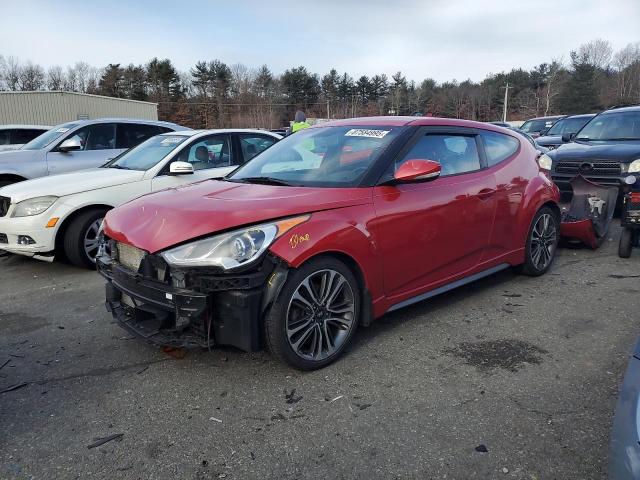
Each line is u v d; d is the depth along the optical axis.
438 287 4.02
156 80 71.12
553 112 68.38
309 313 3.20
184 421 2.78
